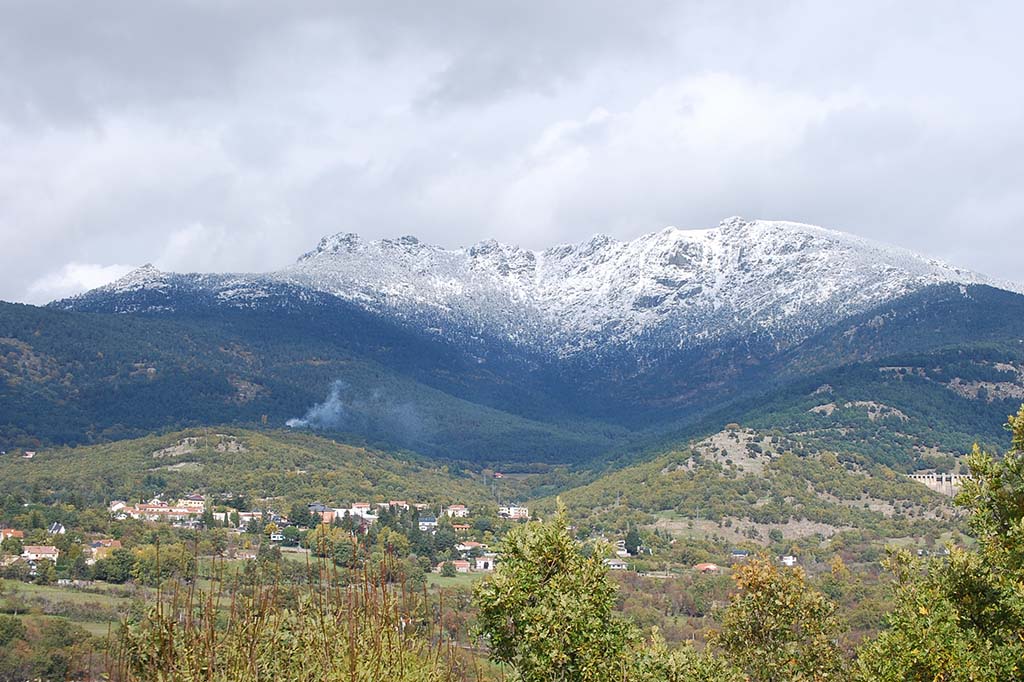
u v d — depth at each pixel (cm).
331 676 3591
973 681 3209
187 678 3606
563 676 3681
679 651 4344
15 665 7362
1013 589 3384
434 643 4334
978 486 3744
